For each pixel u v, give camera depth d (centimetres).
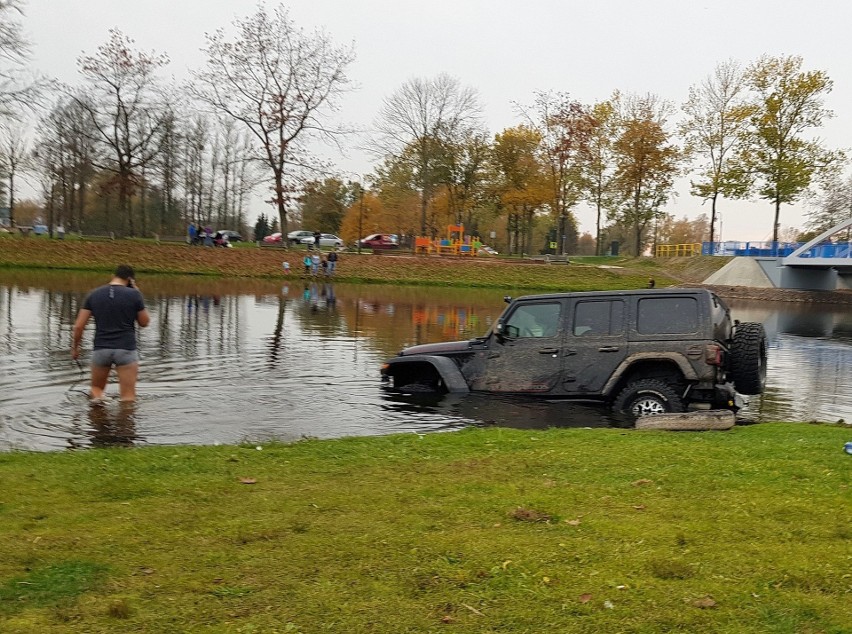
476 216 8619
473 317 2733
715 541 433
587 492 538
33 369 1273
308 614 339
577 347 1011
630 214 7244
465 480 575
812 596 361
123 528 457
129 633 321
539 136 6606
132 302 1023
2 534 447
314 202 9006
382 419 952
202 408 1002
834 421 1007
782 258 5588
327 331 2064
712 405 962
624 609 344
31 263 4575
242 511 493
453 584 371
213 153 7700
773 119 5653
